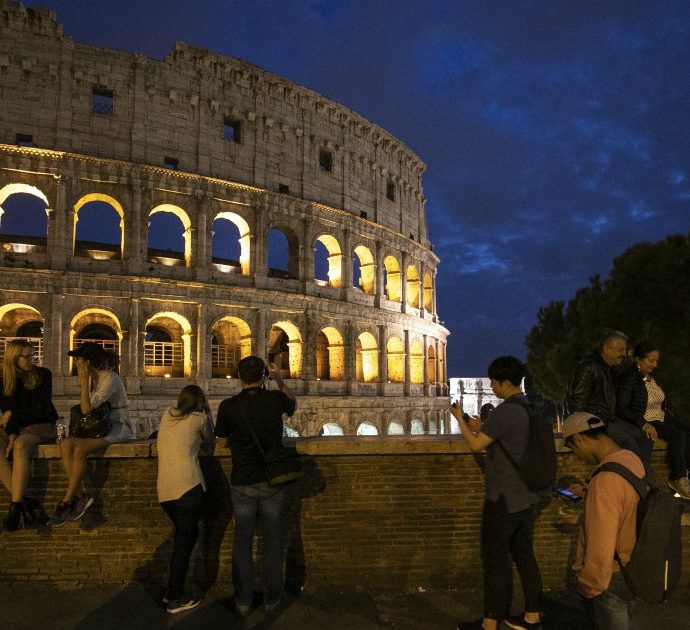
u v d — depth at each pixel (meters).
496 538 8.68
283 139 58.12
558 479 11.55
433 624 9.57
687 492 11.30
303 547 11.15
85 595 10.46
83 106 47.53
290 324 56.75
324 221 60.44
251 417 9.79
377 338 65.19
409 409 67.00
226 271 54.38
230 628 9.34
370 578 11.21
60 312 45.12
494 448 8.80
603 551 6.20
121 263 47.97
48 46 46.72
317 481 11.31
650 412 12.16
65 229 45.94
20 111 45.44
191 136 51.94
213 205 52.72
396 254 70.50
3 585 10.72
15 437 10.91
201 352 50.22
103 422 10.84
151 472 11.25
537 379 38.12
